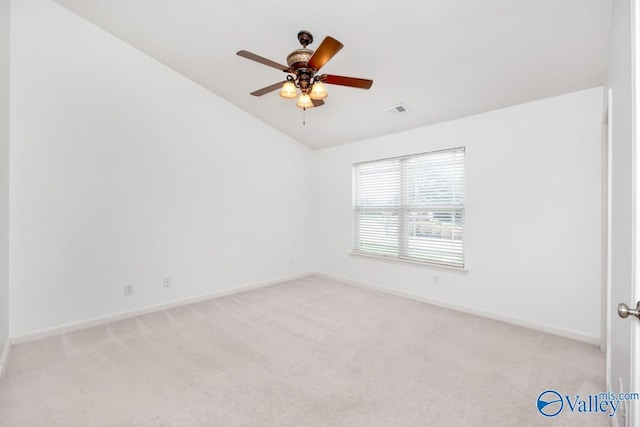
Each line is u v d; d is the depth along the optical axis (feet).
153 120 10.73
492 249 10.05
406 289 12.56
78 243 9.25
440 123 11.33
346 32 7.83
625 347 3.84
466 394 6.08
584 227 8.34
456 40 7.44
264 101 12.35
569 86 8.29
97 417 5.43
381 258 13.37
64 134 8.98
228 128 12.83
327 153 15.79
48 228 8.75
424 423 5.30
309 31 8.04
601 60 7.16
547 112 8.93
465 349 7.94
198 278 11.97
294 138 15.46
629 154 3.30
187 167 11.61
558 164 8.75
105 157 9.72
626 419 3.71
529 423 5.30
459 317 10.23
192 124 11.72
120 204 10.03
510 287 9.70
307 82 7.52
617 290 4.70
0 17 7.25
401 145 12.59
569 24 6.40
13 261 8.22
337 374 6.81
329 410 5.63
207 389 6.25
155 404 5.78
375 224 13.88
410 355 7.64
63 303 8.99
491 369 6.98
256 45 9.14
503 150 9.77
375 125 12.51
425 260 11.96
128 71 10.14
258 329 9.24
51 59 8.75
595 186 8.17
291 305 11.49
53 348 7.98
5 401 5.83
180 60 10.58
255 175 13.85
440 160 11.57
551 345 8.13
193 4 8.00
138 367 7.07
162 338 8.61
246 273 13.57
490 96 9.30
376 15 7.16
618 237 4.49
